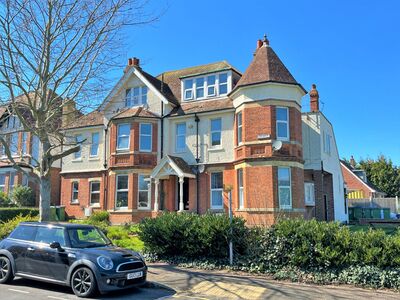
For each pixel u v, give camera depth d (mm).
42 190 13180
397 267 9719
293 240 11008
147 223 13547
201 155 23531
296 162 20469
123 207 24062
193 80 25141
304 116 25109
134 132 24250
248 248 11719
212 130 23688
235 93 22188
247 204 20234
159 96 24906
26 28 12516
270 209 19625
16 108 12859
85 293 8461
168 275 10836
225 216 12641
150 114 24719
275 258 11133
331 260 10312
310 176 24391
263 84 20766
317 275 10211
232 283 9906
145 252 13461
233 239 11938
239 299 8492
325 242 10742
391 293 8984
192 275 10852
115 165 24438
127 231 18844
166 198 24125
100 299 8406
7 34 12031
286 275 10461
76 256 8820
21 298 8297
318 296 8633
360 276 9766
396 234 10719
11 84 12367
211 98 24359
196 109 24172
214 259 12172
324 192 26875
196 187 23328
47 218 13117
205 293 9016
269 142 20250
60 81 13430
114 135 24938
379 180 55594
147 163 24156
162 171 22781
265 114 20625
